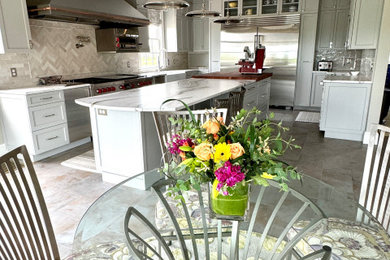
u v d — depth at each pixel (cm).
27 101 338
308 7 606
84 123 419
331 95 441
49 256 126
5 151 380
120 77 501
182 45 693
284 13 622
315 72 634
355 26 426
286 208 144
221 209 100
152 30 645
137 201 163
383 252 123
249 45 670
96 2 439
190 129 99
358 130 436
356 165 344
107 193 171
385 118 563
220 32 687
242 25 663
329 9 627
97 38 509
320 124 463
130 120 273
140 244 126
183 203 127
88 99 285
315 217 124
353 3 432
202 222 128
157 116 208
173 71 666
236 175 87
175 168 107
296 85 659
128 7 506
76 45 475
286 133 481
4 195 115
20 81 395
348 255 121
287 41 634
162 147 211
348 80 425
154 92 323
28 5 379
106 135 291
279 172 91
